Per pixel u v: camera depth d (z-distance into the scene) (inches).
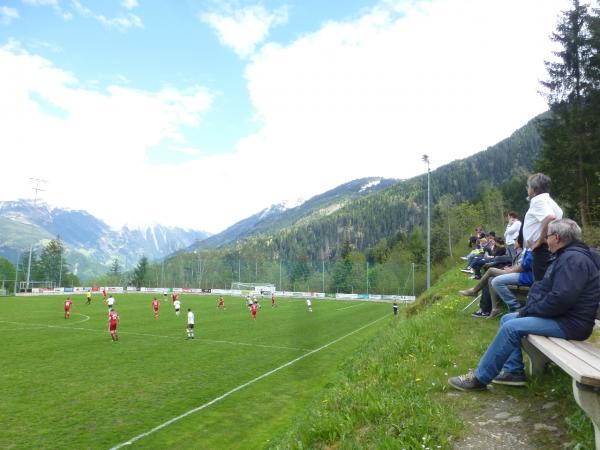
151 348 901.8
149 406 513.0
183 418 475.2
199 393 570.3
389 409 190.2
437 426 165.8
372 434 176.2
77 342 972.6
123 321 1423.5
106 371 685.3
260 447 397.1
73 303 2247.8
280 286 3927.2
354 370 377.7
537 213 238.2
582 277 160.2
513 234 389.1
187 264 4384.8
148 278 4407.0
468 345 274.5
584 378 115.6
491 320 334.6
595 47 1085.8
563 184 1137.4
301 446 194.7
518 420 164.2
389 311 1999.3
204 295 3437.5
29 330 1172.5
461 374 223.8
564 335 163.3
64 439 411.8
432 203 7539.4
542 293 175.5
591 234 803.4
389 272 3516.2
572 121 1110.4
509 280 296.5
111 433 428.8
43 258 4891.7
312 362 783.1
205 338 1058.7
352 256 4702.3
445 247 3297.2
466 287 650.8
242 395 563.5
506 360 188.4
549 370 195.2
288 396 562.3
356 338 1088.2
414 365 256.2
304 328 1302.9
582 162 1092.5
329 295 3499.0
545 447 143.1
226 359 797.9
